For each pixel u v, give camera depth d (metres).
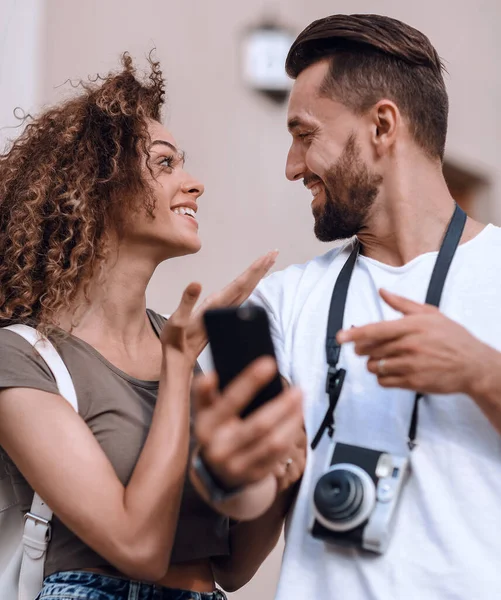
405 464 1.58
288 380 1.76
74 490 1.64
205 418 1.26
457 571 1.51
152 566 1.63
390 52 1.80
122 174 1.99
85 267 1.97
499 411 1.49
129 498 1.64
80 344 1.89
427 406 1.63
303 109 1.85
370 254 1.84
